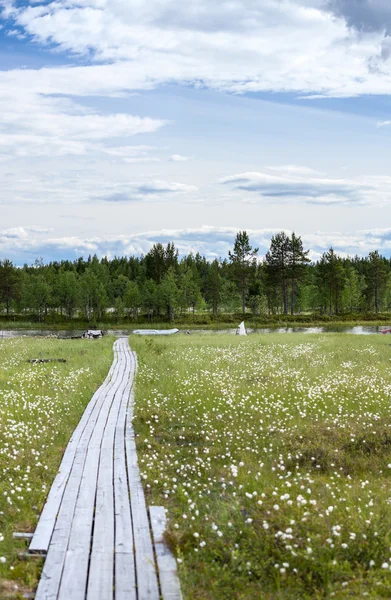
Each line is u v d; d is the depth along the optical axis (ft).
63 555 22.27
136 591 19.58
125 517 26.20
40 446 39.24
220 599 19.72
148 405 52.75
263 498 28.60
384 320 295.48
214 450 40.14
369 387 62.34
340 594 19.76
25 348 116.98
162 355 101.81
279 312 369.30
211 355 99.14
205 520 26.12
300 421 48.44
